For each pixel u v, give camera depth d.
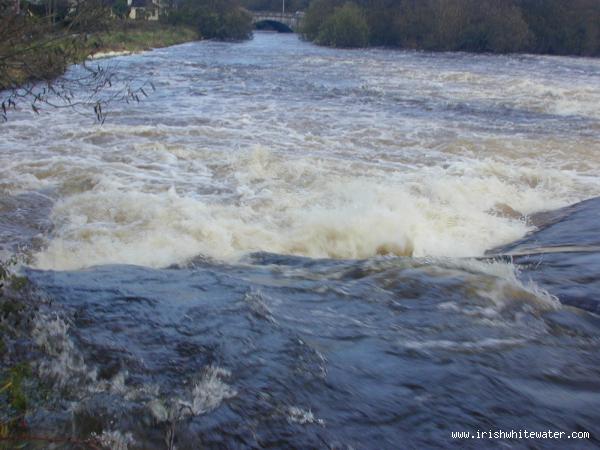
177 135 14.38
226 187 10.28
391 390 3.96
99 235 7.83
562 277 6.21
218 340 4.45
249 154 11.95
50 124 15.22
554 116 19.00
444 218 8.78
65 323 4.61
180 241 7.52
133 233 7.87
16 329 4.45
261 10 93.25
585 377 4.27
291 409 3.72
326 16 61.38
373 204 8.86
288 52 47.06
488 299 5.50
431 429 3.61
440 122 17.47
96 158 11.89
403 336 4.73
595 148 14.37
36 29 4.91
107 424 3.57
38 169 10.88
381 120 17.48
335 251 7.76
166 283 5.59
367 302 5.38
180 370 4.08
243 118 17.14
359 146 13.95
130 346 4.34
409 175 11.26
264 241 7.71
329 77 29.25
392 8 60.22
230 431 3.53
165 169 11.30
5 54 4.77
